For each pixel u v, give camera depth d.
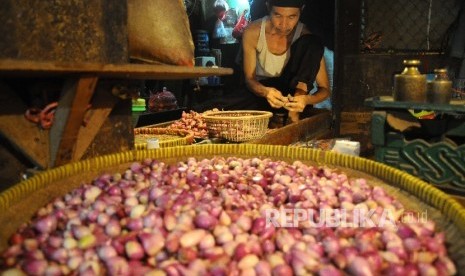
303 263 1.35
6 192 1.64
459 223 1.54
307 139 4.48
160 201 1.70
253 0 5.66
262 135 3.46
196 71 2.07
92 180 2.06
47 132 1.93
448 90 2.21
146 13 2.28
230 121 3.31
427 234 1.59
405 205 1.89
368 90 5.10
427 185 1.85
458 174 2.08
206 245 1.45
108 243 1.42
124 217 1.66
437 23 4.92
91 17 2.03
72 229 1.51
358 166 2.27
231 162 2.40
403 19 5.07
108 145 2.34
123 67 1.72
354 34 5.04
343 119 5.27
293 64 4.70
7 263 1.37
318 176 2.23
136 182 2.00
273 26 4.64
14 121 1.81
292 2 4.43
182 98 6.98
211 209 1.62
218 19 6.79
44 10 1.82
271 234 1.56
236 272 1.31
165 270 1.30
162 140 3.20
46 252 1.41
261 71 4.88
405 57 4.90
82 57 2.00
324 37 5.59
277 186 2.02
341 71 5.18
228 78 7.08
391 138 2.26
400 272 1.31
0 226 1.53
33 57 1.79
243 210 1.71
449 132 2.26
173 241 1.41
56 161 1.94
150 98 5.85
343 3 4.99
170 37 2.32
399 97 2.27
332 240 1.42
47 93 1.90
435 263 1.42
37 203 1.78
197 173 2.17
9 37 1.69
